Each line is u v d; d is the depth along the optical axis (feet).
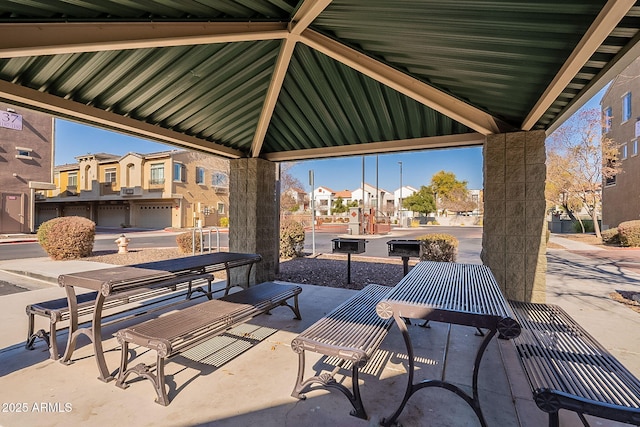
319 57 10.36
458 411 6.77
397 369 8.58
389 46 8.58
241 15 7.71
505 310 5.95
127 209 82.43
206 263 11.34
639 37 6.16
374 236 54.34
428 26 7.11
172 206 75.36
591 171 49.42
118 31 7.02
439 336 10.85
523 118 11.43
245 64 10.26
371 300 9.70
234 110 13.29
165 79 10.12
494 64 8.16
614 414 4.41
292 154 17.67
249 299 10.10
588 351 6.14
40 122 54.54
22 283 19.62
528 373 5.35
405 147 14.80
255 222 17.40
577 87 8.55
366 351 6.36
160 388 6.97
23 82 9.05
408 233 64.39
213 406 6.93
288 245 29.25
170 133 13.82
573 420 6.48
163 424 6.33
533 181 11.54
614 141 50.21
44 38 6.45
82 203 89.35
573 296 16.25
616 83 47.37
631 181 48.78
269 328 11.41
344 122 14.15
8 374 8.18
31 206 53.31
